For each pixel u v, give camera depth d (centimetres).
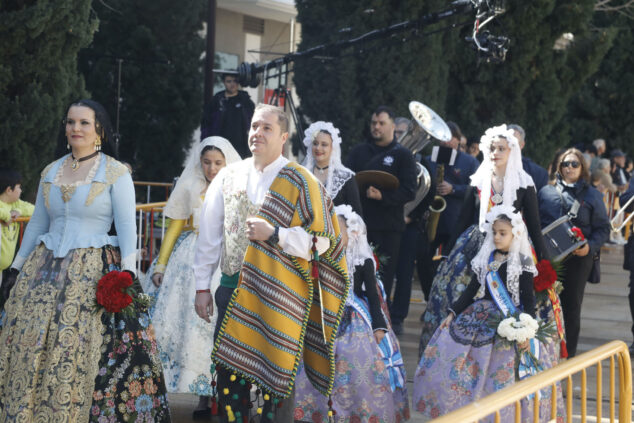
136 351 506
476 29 1145
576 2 1623
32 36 1006
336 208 587
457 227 734
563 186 805
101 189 509
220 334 449
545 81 1689
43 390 484
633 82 2433
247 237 466
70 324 491
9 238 768
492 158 693
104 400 493
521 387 351
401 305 923
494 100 1689
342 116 1509
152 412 510
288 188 457
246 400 479
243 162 484
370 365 560
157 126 1723
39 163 1055
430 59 1495
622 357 459
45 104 1032
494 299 588
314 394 559
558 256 734
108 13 1669
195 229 634
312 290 452
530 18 1609
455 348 585
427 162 934
